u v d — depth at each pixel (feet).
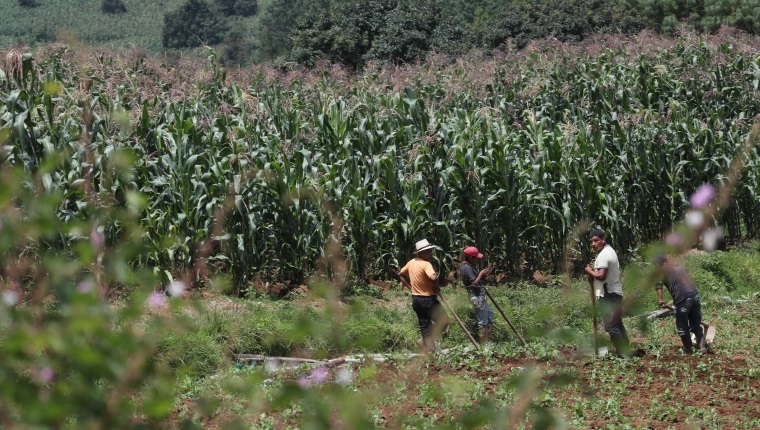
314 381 23.00
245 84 252.21
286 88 262.67
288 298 155.74
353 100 236.02
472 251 132.77
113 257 19.12
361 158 185.78
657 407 97.76
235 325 116.16
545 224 189.57
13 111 146.00
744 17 503.20
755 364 121.70
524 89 257.14
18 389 15.35
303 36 455.63
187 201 155.63
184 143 164.66
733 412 99.14
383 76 294.25
